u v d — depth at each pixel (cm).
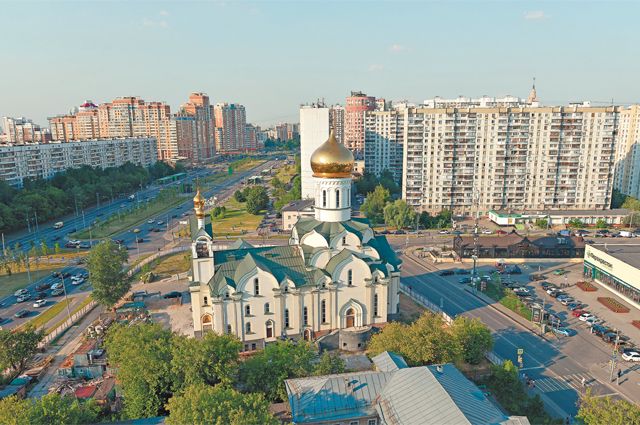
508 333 10450
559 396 8056
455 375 6253
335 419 5794
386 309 10112
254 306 9369
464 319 8912
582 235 18912
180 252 16962
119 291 11100
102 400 7538
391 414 5678
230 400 5616
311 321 9756
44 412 5950
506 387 7575
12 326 10988
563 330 10469
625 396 8056
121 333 8019
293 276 9675
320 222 10481
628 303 12156
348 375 6322
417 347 7712
